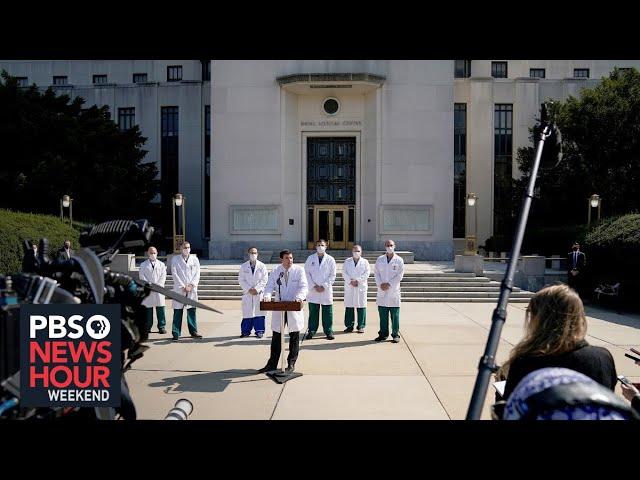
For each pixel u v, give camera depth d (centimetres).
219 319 1277
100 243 279
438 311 1428
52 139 2906
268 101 2795
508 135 3678
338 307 1519
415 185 2758
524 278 1862
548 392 166
